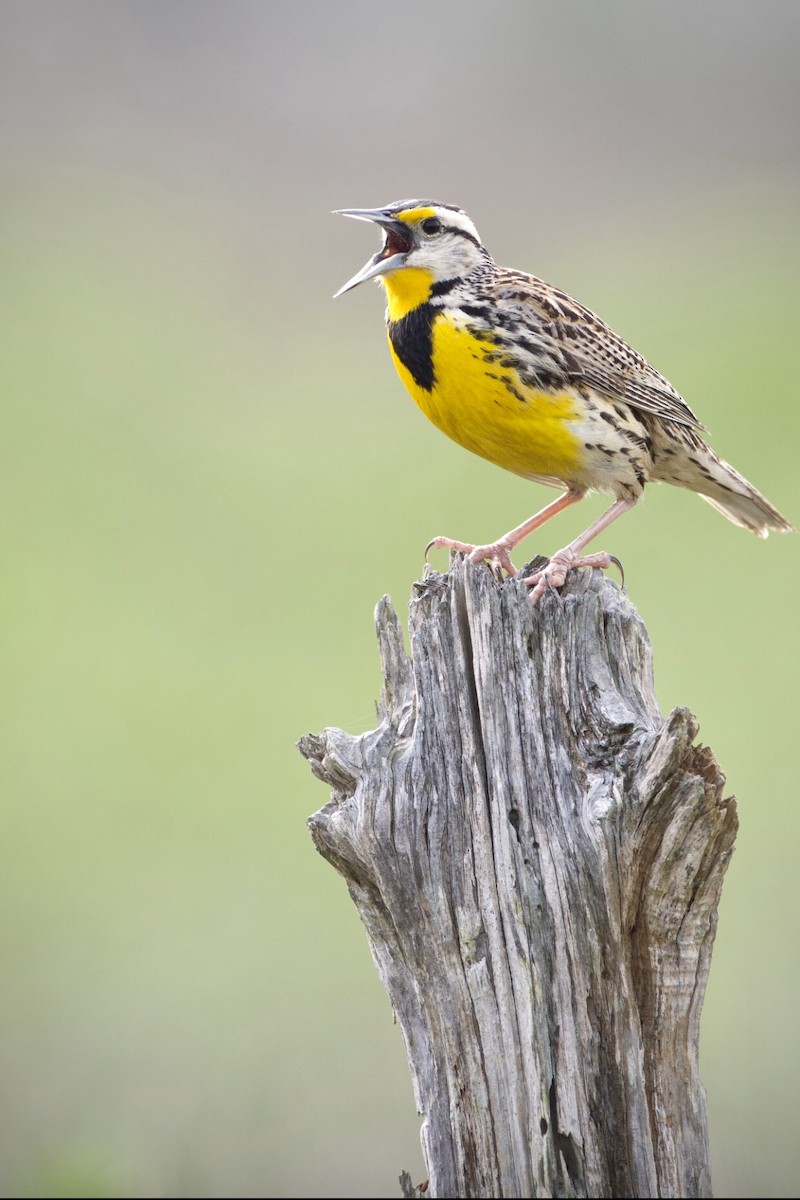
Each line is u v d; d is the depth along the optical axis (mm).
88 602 14062
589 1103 5715
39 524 15094
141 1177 8195
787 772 11062
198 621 13633
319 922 10711
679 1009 5746
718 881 5684
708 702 11648
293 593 14086
